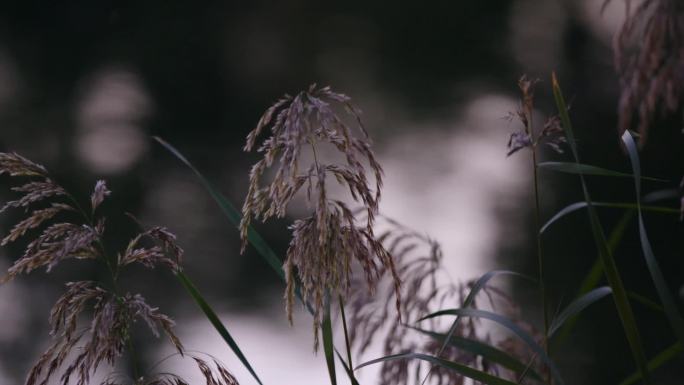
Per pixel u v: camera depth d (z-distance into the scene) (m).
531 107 2.29
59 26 31.33
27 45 28.67
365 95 23.30
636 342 2.13
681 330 2.05
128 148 17.53
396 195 14.19
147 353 7.74
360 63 27.81
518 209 13.26
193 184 14.90
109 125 19.55
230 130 19.95
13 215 12.46
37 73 25.02
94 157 16.62
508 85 24.31
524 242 11.52
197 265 10.76
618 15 27.97
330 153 14.75
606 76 23.11
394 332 3.11
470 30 32.53
